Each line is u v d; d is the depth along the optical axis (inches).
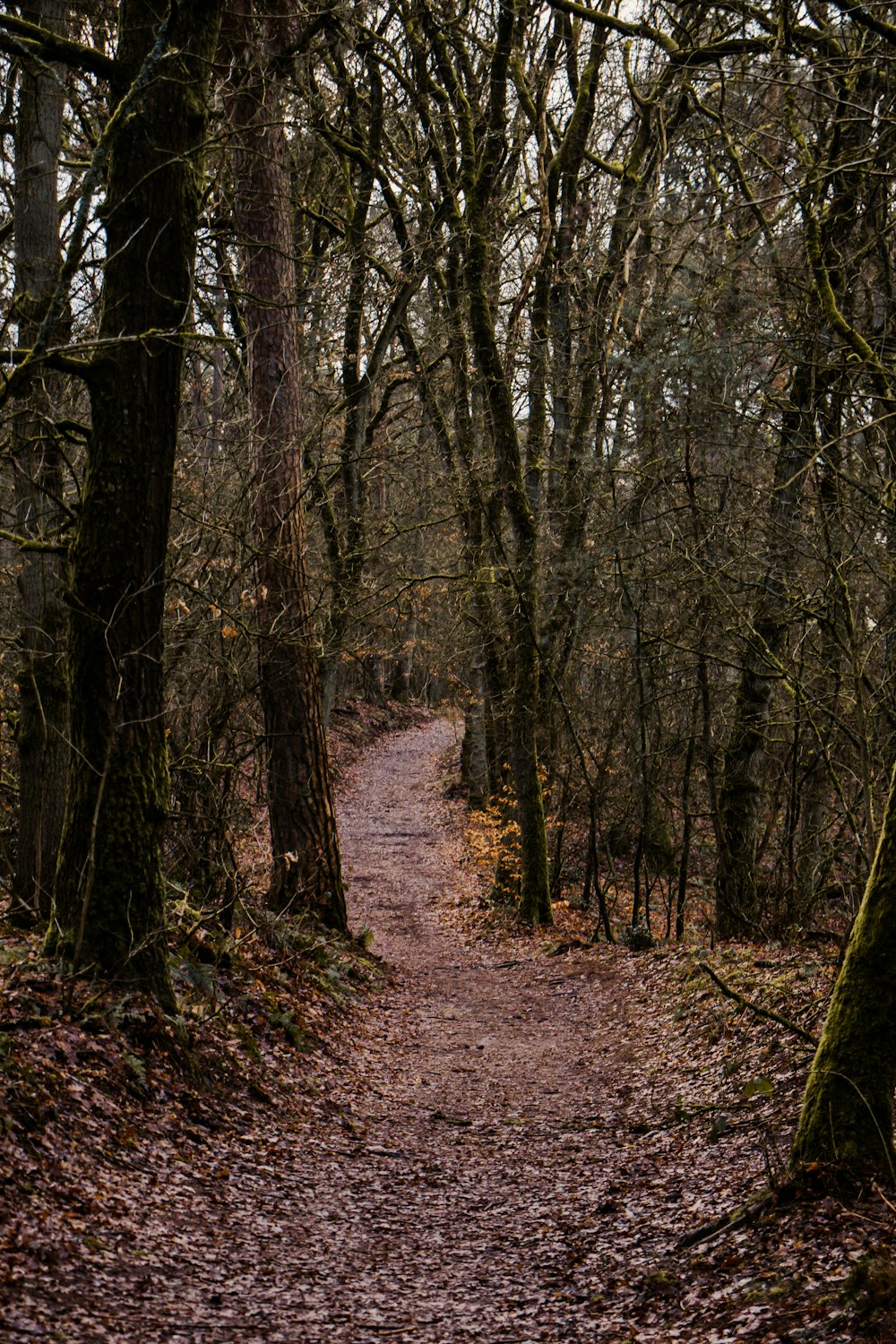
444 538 1066.7
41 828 373.7
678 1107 334.6
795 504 510.0
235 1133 283.0
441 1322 191.9
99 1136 234.1
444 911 842.2
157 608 301.7
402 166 816.9
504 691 814.5
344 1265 219.1
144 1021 288.8
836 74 405.7
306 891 561.0
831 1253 184.1
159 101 283.6
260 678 480.4
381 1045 446.6
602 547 610.9
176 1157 248.7
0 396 222.5
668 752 717.3
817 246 416.8
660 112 655.8
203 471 475.8
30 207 360.2
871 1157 205.2
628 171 750.5
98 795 291.4
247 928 461.1
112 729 296.2
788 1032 363.3
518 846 826.2
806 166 439.2
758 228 507.8
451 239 754.2
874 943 211.2
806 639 569.6
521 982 611.2
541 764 826.2
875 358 382.3
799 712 545.0
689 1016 448.1
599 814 828.6
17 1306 154.9
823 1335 159.3
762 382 507.8
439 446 890.7
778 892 592.4
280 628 520.7
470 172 725.9
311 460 625.6
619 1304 201.5
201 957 389.1
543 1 674.2
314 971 487.2
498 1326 192.4
